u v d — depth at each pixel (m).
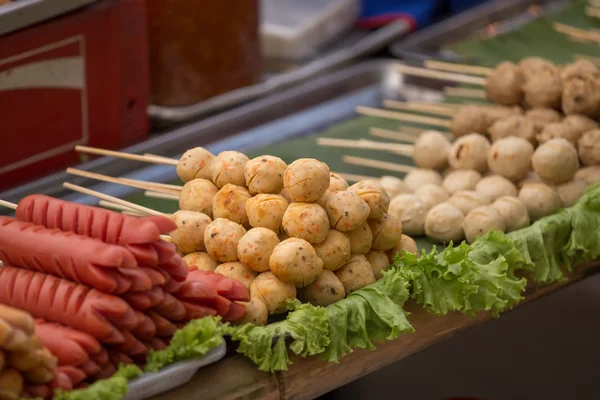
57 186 2.71
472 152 2.62
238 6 3.26
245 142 3.18
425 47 4.02
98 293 1.59
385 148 2.80
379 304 1.91
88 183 2.77
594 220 2.39
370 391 3.44
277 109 3.41
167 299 1.68
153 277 1.62
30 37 2.59
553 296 3.87
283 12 4.24
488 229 2.29
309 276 1.88
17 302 1.67
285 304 1.90
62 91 2.74
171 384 1.68
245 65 3.41
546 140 2.64
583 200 2.41
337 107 3.56
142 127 3.07
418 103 3.42
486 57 3.87
